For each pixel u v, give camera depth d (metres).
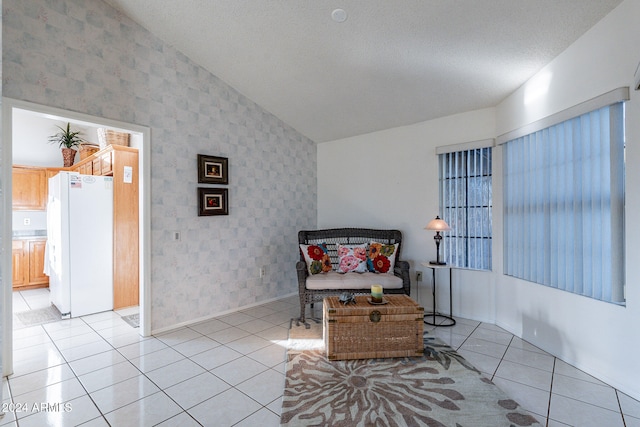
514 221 3.01
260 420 1.75
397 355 2.50
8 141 2.22
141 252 2.98
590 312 2.20
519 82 2.86
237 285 3.79
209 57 3.27
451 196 3.62
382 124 4.06
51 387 2.10
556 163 2.49
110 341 2.87
